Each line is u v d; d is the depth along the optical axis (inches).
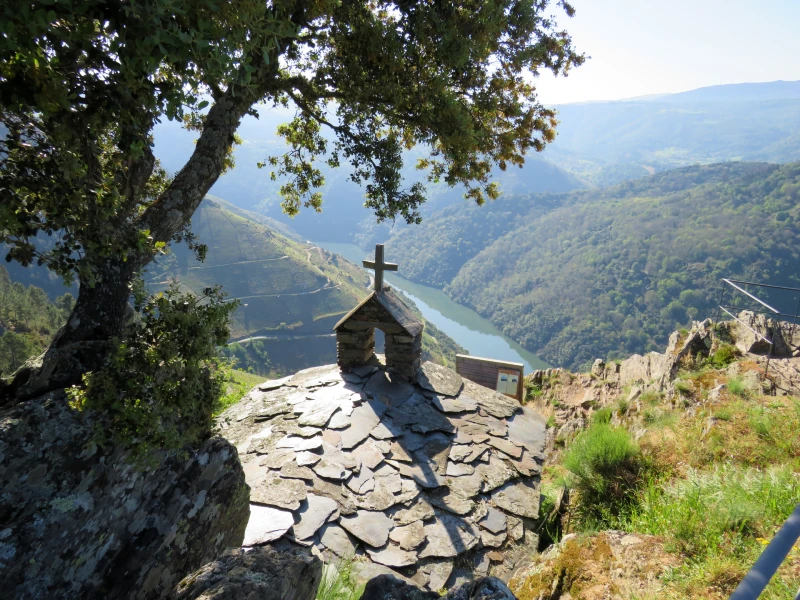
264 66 269.6
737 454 235.1
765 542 155.6
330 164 478.0
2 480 108.3
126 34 106.8
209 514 158.2
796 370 335.3
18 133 114.6
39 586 108.7
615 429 289.7
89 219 131.1
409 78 351.6
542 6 387.9
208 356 151.1
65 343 146.3
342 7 317.1
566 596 166.2
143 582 132.1
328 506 281.7
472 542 276.1
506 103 413.4
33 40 93.9
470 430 388.2
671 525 183.8
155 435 133.0
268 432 356.8
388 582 133.5
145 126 126.6
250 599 109.8
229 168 376.8
